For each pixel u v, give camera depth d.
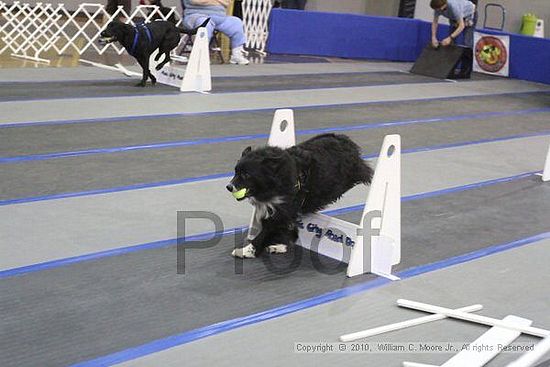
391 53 19.25
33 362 3.75
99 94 10.79
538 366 4.16
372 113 11.70
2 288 4.54
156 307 4.49
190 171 7.43
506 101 14.55
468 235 6.46
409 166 8.65
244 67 15.00
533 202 7.72
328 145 5.31
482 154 9.70
